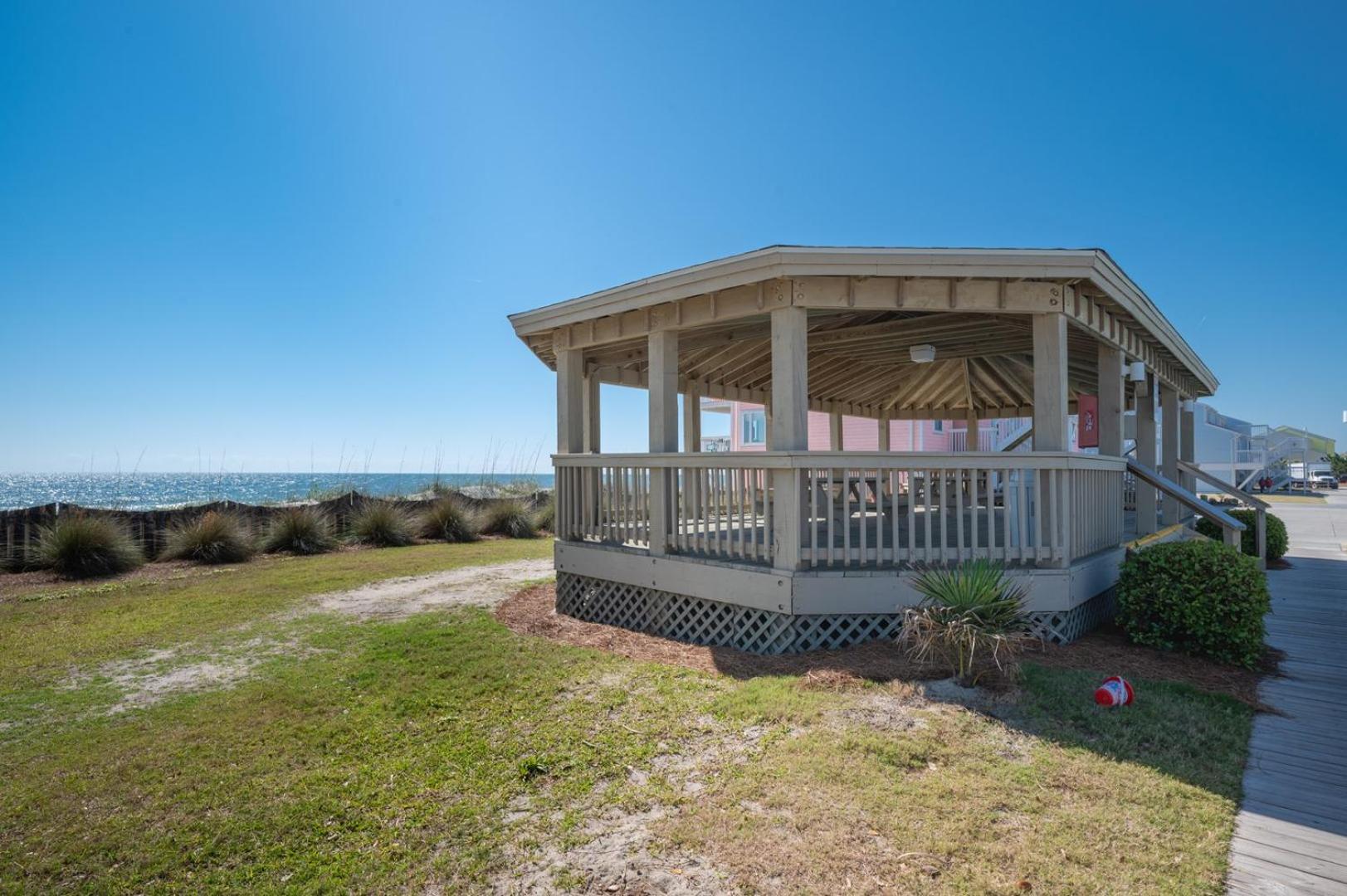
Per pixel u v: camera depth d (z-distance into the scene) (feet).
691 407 32.78
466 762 10.61
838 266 16.17
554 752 10.85
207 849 8.36
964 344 26.76
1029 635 14.46
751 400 37.01
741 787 9.36
